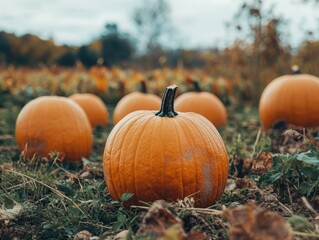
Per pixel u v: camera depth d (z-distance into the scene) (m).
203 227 0.85
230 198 1.03
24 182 1.09
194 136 0.94
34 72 5.76
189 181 0.92
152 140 0.93
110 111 3.47
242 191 1.04
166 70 4.75
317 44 3.06
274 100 1.84
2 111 3.14
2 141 1.98
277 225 0.67
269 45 3.11
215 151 0.96
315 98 1.80
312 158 0.93
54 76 4.80
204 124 0.99
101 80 4.08
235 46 3.33
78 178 1.17
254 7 2.94
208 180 0.94
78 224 0.92
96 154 1.73
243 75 3.52
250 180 1.08
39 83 4.40
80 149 1.51
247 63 3.47
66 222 0.93
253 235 0.67
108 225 0.93
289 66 3.15
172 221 0.73
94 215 0.96
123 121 1.00
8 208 1.01
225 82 3.70
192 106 2.14
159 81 4.06
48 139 1.45
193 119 0.98
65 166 1.47
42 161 1.42
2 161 1.42
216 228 0.85
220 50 3.81
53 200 1.01
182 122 0.96
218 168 0.96
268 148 1.36
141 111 1.02
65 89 4.06
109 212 0.98
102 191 1.07
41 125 1.46
